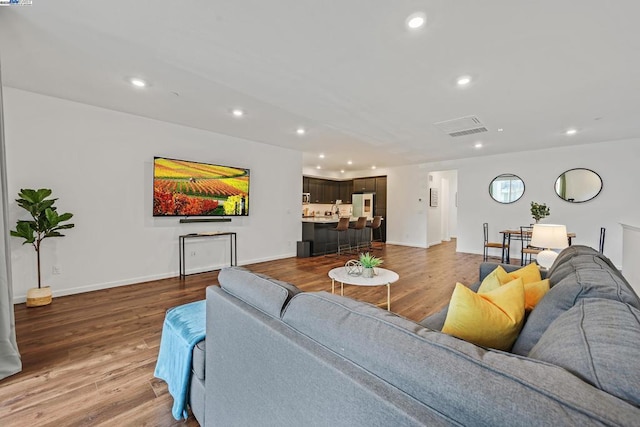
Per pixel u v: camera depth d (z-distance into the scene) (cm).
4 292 182
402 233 809
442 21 181
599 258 170
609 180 500
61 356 204
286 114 363
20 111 299
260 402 101
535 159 574
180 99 317
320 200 908
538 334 110
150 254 399
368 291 368
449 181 987
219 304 127
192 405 149
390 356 68
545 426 46
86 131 340
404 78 260
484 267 255
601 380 56
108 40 205
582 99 305
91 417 148
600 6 166
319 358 78
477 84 271
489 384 55
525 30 189
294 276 439
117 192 367
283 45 210
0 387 170
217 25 187
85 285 346
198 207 441
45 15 177
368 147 561
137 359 202
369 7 168
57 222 294
